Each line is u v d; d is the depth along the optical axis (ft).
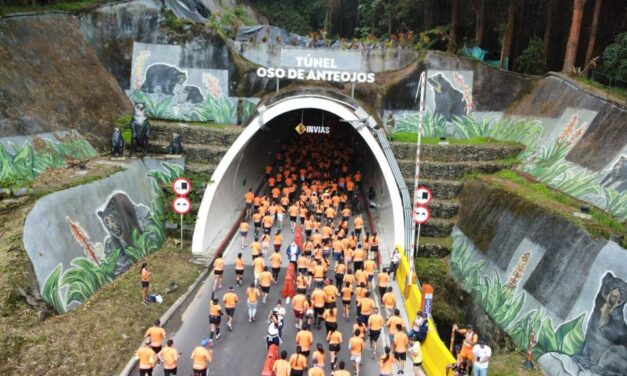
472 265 70.59
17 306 45.93
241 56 106.93
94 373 43.42
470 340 47.78
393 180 80.23
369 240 74.23
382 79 106.93
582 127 76.33
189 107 102.78
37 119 71.97
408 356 50.98
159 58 101.96
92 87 90.22
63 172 68.18
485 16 129.80
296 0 206.08
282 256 76.59
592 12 111.96
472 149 93.35
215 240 80.18
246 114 103.76
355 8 195.00
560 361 47.09
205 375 42.65
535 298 54.39
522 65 110.42
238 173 92.12
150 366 41.57
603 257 47.83
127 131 88.22
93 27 97.55
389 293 56.95
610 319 43.91
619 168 62.13
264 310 59.82
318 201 92.58
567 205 61.87
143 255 70.64
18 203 53.42
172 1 113.70
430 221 83.61
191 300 61.52
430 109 104.68
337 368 48.06
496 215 70.74
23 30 81.76
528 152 88.43
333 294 55.57
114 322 51.78
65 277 53.26
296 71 93.45
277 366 40.19
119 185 71.00
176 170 83.82
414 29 150.41
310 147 134.72
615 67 84.64
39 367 41.68
